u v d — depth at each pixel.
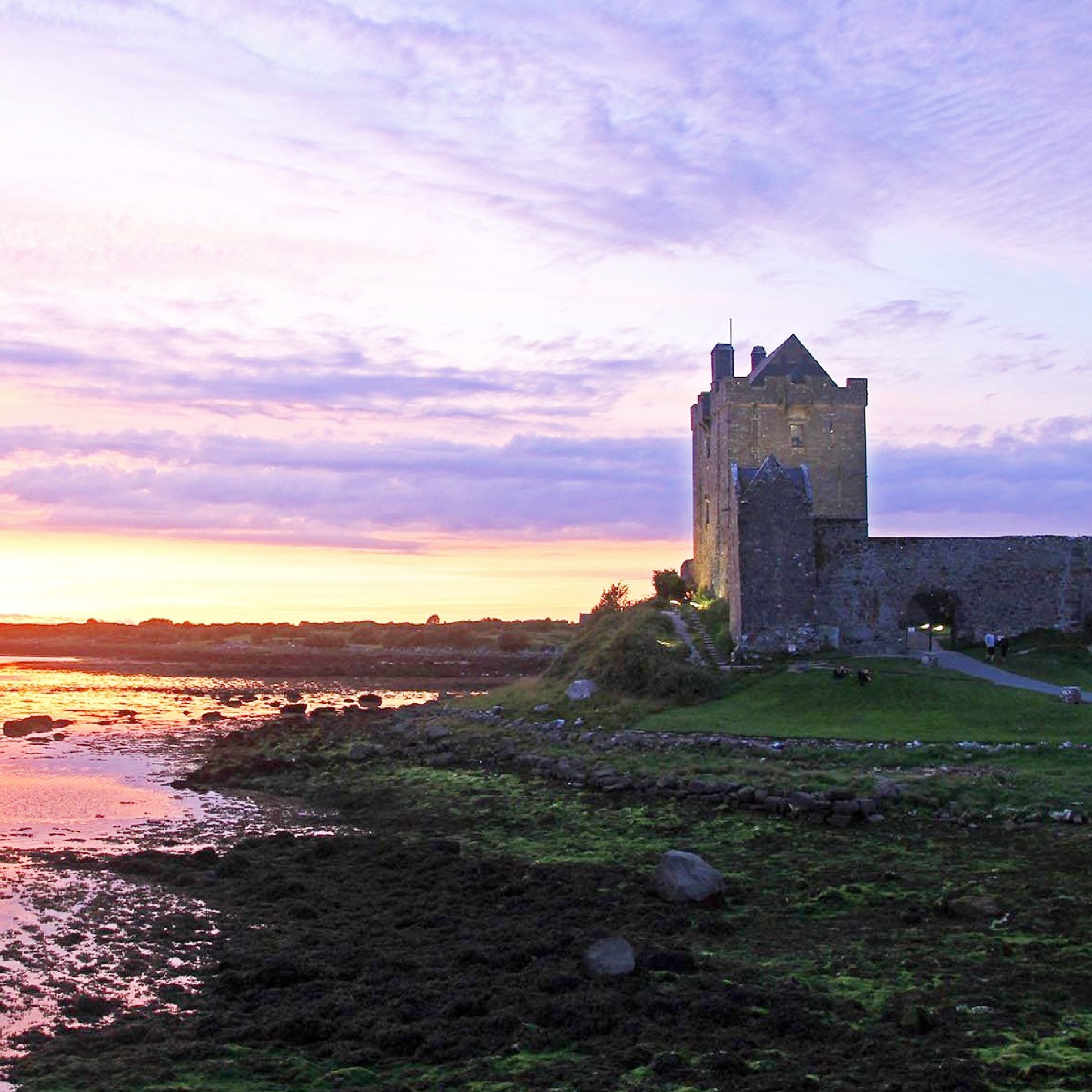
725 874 29.77
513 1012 20.19
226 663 146.25
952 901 26.34
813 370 71.69
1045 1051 18.47
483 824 36.94
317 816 40.09
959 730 44.53
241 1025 20.03
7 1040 19.62
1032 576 61.78
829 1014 20.27
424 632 178.12
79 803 42.66
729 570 64.25
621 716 51.72
